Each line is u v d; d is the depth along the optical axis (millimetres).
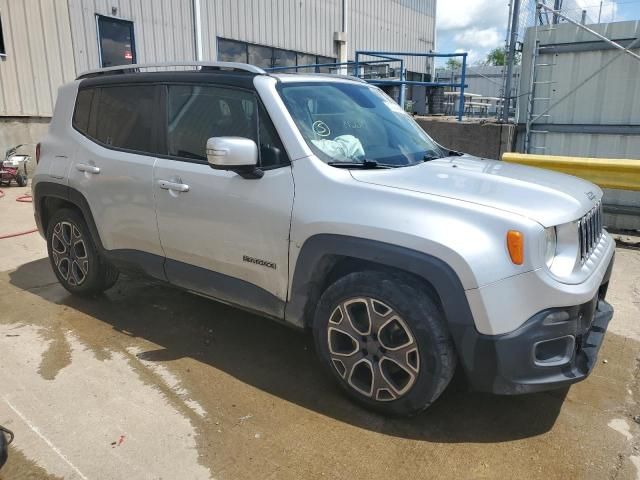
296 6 16906
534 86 9711
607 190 7105
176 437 2744
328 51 18797
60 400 3053
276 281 3133
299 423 2873
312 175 2990
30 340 3789
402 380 2832
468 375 2613
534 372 2555
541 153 9820
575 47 9227
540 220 2557
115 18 11820
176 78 3670
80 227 4305
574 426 2887
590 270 2826
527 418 2951
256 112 3258
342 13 19078
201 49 13805
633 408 3062
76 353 3611
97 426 2824
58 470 2500
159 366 3455
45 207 4641
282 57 16766
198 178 3408
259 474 2492
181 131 3602
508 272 2490
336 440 2736
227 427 2830
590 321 2779
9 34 10188
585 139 9445
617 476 2510
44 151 4492
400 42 23266
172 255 3668
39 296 4629
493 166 3473
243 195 3188
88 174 4055
